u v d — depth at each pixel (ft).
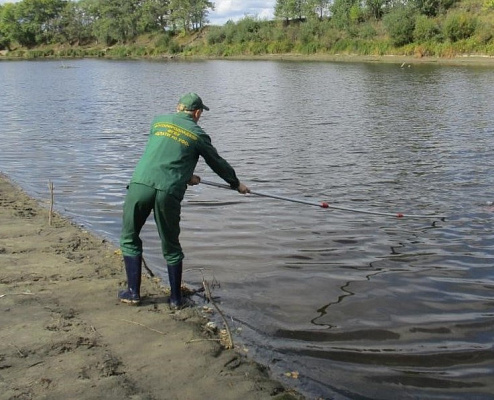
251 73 146.00
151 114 67.77
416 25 200.03
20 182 33.65
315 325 15.98
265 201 28.68
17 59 320.09
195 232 23.90
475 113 63.26
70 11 374.43
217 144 46.19
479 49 182.70
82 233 23.44
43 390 11.54
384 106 71.36
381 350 14.67
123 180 33.96
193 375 12.69
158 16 343.05
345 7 240.12
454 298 17.79
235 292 18.10
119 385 11.92
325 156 40.83
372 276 19.49
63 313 15.35
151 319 15.42
